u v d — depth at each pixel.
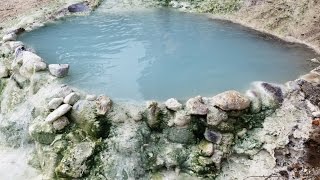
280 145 4.04
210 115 4.11
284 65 5.28
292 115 4.27
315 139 4.04
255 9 6.77
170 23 6.73
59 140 4.24
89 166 4.04
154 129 4.21
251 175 3.92
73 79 4.89
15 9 7.26
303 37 6.04
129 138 4.07
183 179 3.99
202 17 7.02
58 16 6.87
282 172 3.88
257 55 5.57
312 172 3.84
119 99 4.44
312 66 5.24
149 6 7.46
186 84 4.80
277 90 4.46
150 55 5.55
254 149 4.09
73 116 4.32
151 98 4.47
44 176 4.18
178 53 5.62
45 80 4.86
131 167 3.99
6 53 5.64
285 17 6.38
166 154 4.08
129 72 5.09
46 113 4.44
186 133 4.14
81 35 6.21
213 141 4.10
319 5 6.15
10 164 4.45
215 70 5.14
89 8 7.21
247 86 4.72
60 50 5.70
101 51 5.66
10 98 5.04
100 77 4.95
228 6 7.12
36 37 6.14
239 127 4.23
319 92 4.49
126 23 6.71
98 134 4.15
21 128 4.70
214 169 4.00
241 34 6.28
